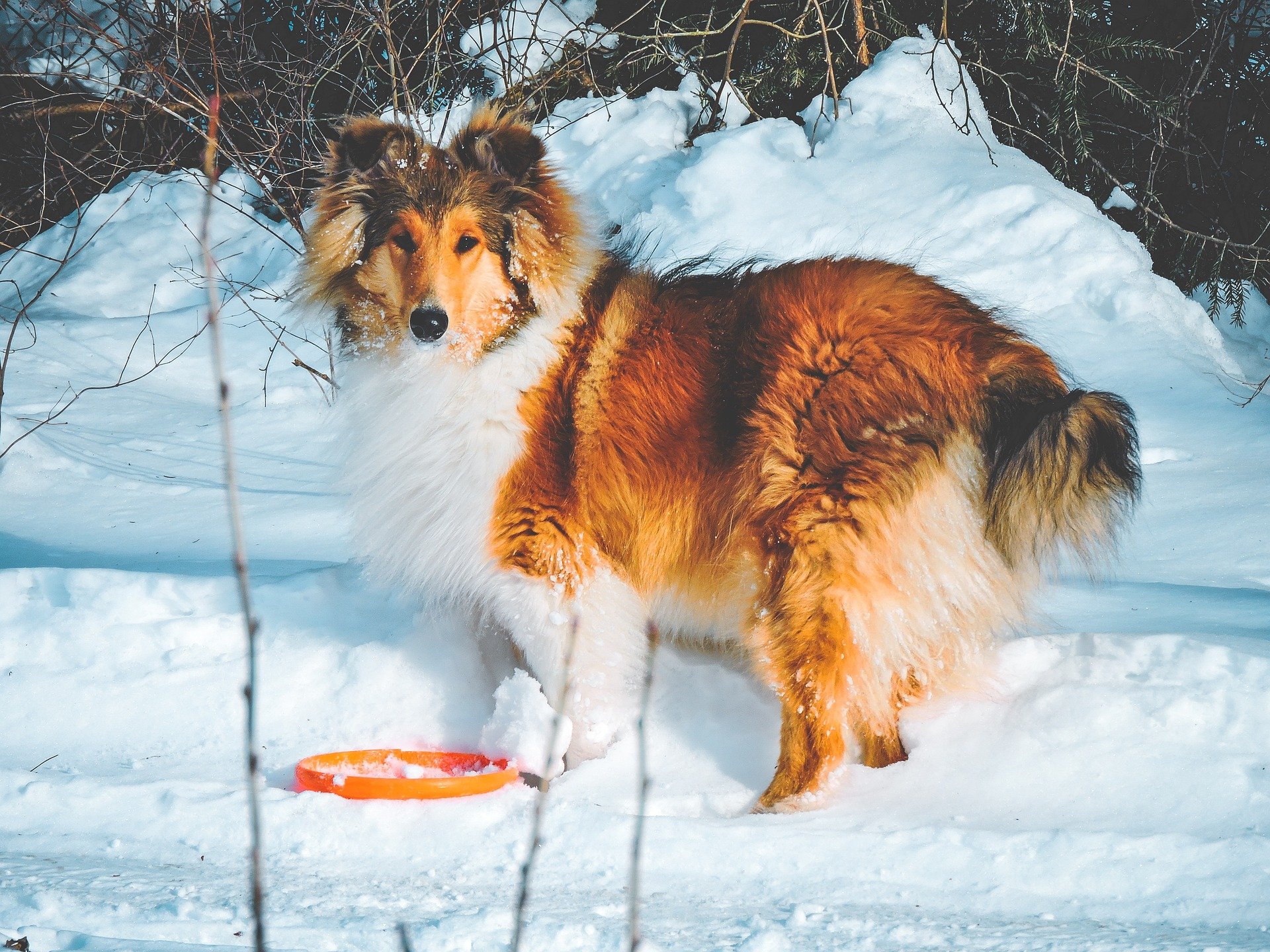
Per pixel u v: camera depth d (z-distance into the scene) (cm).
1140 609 620
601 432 529
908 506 484
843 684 486
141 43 1289
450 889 402
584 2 1425
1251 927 364
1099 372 1025
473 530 537
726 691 564
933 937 347
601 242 573
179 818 469
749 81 1398
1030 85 1447
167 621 629
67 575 655
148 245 1451
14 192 1516
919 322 502
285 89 1291
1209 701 496
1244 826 438
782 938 330
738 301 534
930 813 465
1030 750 490
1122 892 399
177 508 877
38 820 472
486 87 1356
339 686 595
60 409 1085
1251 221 1413
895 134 1267
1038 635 559
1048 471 473
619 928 349
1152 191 1350
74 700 589
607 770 525
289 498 898
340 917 356
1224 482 852
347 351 571
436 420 535
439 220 520
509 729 532
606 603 535
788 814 475
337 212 557
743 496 502
